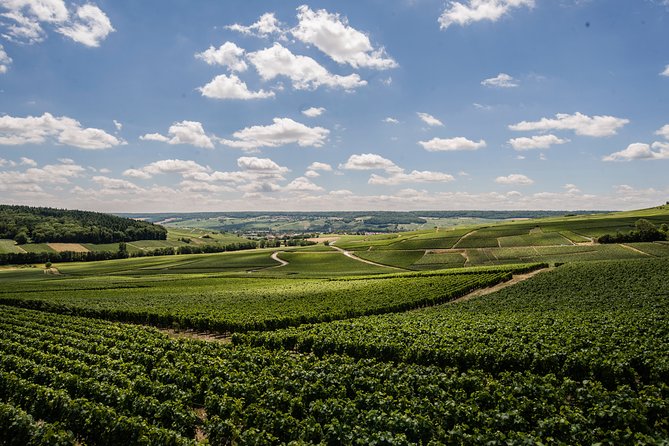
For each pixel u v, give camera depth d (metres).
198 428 17.94
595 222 144.12
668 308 35.53
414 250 126.12
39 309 53.41
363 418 16.09
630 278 55.62
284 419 16.05
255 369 23.16
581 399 17.08
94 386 19.48
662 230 109.81
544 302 44.50
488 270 75.31
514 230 142.25
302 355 27.94
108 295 64.94
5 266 134.62
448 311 43.31
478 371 21.56
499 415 15.34
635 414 14.72
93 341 31.45
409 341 27.86
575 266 70.81
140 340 31.41
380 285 65.19
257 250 160.50
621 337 25.31
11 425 16.11
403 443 13.86
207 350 27.58
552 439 13.57
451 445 14.14
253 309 46.50
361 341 28.05
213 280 89.50
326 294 57.66
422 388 18.67
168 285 82.19
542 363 21.83
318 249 148.50
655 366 19.69
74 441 15.91
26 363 23.61
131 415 17.55
